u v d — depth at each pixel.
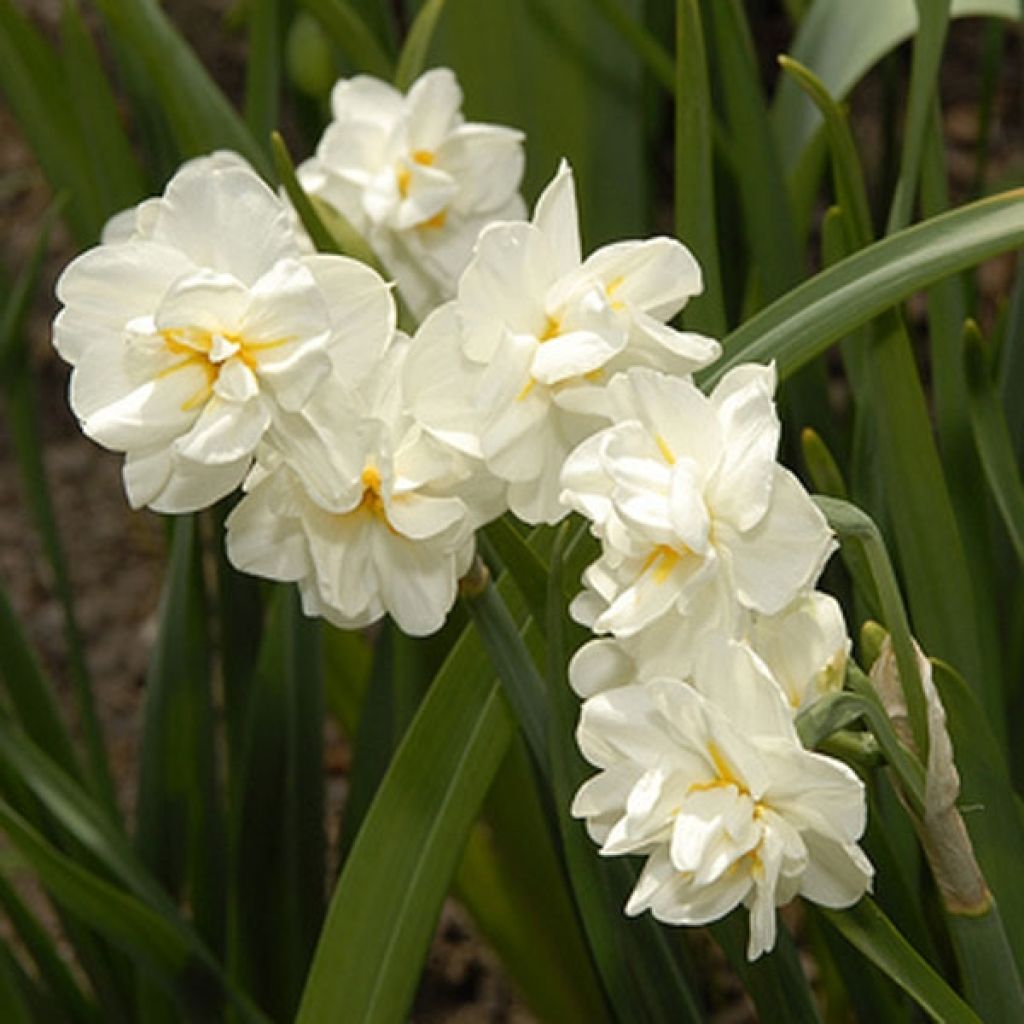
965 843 0.52
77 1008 0.77
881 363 0.60
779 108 0.78
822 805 0.47
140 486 0.48
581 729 0.48
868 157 1.29
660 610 0.47
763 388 0.47
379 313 0.48
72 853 0.73
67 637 0.83
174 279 0.48
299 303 0.47
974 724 0.57
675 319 0.70
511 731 0.59
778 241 0.70
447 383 0.49
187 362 0.48
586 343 0.48
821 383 0.70
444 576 0.50
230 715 0.77
